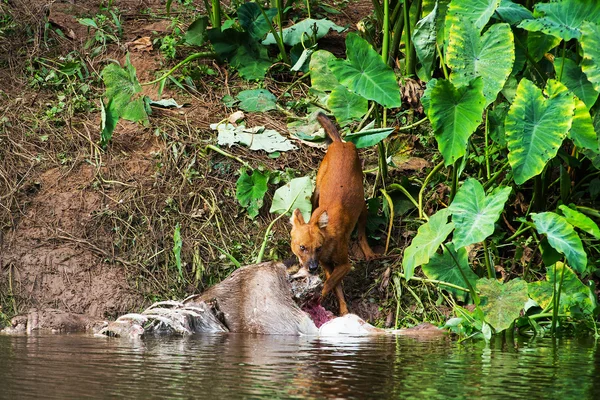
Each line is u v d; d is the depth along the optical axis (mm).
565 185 11977
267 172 13031
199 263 11805
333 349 8531
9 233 11773
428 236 10234
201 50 15836
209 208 12578
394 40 14797
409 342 9414
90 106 14219
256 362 7445
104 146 13312
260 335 10062
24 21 15625
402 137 14039
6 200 12164
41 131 13500
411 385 6375
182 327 9977
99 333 9953
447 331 10641
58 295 11258
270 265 10703
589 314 10656
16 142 13148
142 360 7512
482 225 9383
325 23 15656
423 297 11734
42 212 12133
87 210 12258
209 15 15609
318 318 10922
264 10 15352
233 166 13289
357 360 7703
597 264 12102
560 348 9117
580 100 10750
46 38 15484
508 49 10703
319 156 13805
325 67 13320
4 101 14016
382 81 11711
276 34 15289
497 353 8555
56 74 14758
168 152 13320
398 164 13633
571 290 10711
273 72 15508
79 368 6992
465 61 10883
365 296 11805
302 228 11328
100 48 15430
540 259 12336
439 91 10453
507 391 6191
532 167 10336
